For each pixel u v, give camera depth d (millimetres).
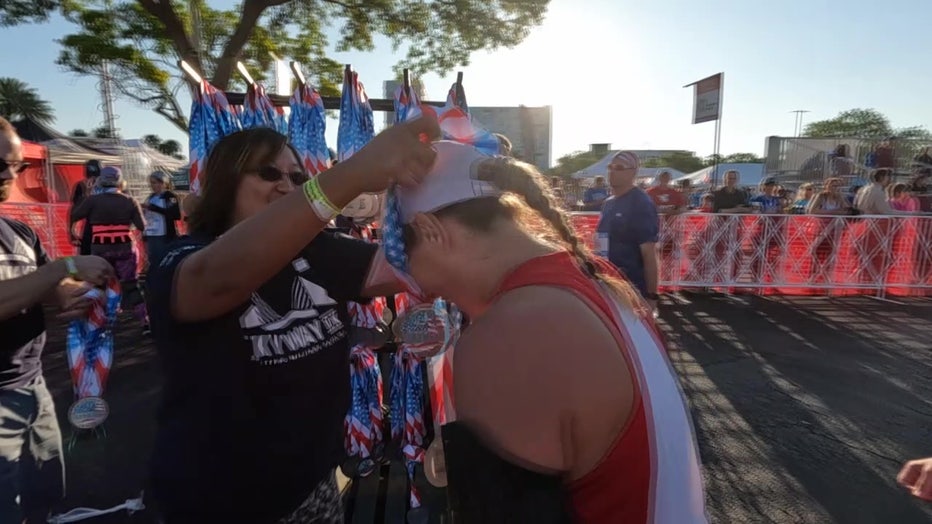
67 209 8586
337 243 1497
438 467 1260
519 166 976
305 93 2900
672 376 916
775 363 5191
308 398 1376
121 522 2744
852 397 4387
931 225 7949
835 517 2850
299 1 9891
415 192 906
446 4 9703
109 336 2795
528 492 708
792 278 8094
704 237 8117
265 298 1303
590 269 918
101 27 9648
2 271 1809
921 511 2889
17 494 1891
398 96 2891
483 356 741
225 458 1279
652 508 765
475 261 857
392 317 2975
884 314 7070
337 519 1565
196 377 1245
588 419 720
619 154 4105
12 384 1889
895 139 15930
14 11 8703
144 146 19125
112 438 3646
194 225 1421
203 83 2641
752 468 3316
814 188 11945
